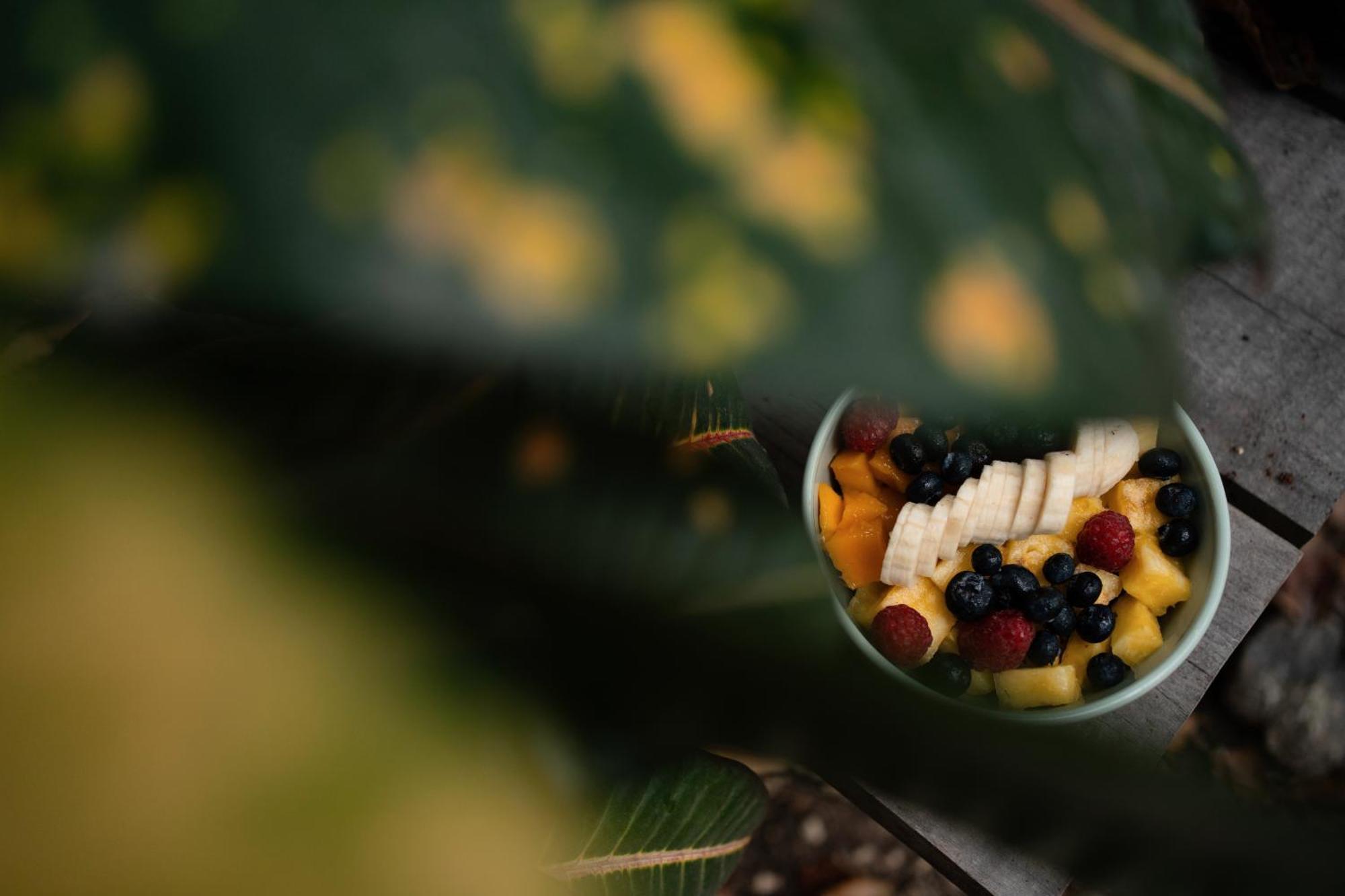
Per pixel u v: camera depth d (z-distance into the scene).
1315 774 1.46
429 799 0.10
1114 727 0.93
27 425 0.10
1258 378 1.00
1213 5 1.07
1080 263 0.13
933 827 0.90
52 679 0.09
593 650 0.13
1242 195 0.17
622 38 0.11
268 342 0.16
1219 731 1.49
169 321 0.19
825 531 0.95
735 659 0.12
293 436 0.15
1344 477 0.97
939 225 0.12
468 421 0.15
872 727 0.11
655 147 0.11
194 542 0.10
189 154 0.10
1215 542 0.89
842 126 0.12
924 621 0.92
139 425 0.10
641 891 0.60
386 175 0.10
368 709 0.10
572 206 0.10
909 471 0.95
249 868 0.09
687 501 0.17
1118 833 0.10
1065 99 0.14
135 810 0.09
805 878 1.51
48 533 0.10
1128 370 0.12
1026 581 0.95
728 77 0.12
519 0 0.11
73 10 0.11
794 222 0.11
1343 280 1.02
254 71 0.11
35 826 0.09
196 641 0.10
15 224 0.10
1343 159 1.07
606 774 0.21
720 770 0.64
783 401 0.99
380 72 0.11
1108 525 0.93
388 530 0.14
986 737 0.11
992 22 0.14
